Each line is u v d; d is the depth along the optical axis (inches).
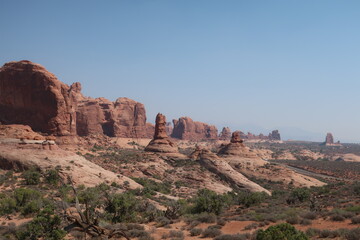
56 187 2158.0
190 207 1689.2
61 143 4611.2
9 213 1444.4
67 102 4820.4
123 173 3565.5
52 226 846.5
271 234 605.3
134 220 1339.8
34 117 4606.3
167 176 3828.7
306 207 1686.8
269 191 3993.6
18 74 4645.7
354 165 7642.7
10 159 2571.4
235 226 1095.0
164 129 5285.4
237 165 5009.8
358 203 1541.6
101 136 7007.9
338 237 753.0
